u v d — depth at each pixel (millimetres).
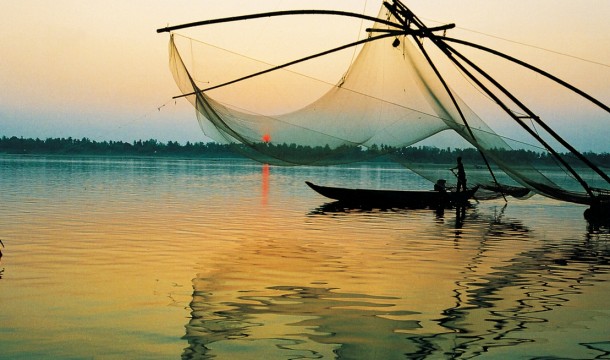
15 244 14000
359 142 13227
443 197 24656
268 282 10516
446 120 14305
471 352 7062
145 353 6859
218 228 17719
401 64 13523
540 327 8055
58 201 25188
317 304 9062
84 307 8680
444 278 11062
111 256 12727
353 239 15914
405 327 7969
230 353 6910
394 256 13344
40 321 7984
